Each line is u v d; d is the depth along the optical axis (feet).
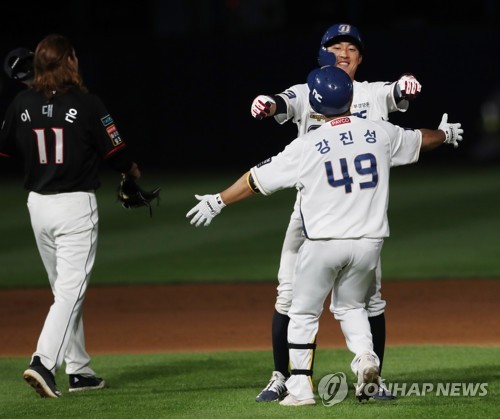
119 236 162.81
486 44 258.78
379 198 60.34
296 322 62.59
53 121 67.72
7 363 85.35
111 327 103.96
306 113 67.21
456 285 121.70
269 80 259.60
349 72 68.95
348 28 68.69
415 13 326.03
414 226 165.37
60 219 68.54
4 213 189.47
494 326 99.81
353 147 60.08
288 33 256.73
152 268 136.77
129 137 265.13
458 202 187.73
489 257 139.03
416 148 62.39
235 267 135.74
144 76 263.70
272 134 260.83
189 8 304.30
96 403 66.03
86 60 262.88
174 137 265.13
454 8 323.98
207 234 162.30
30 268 138.82
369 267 60.44
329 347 90.17
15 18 327.06
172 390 71.15
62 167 68.18
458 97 258.78
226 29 305.73
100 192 214.90
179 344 95.30
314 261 60.23
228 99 262.47
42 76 68.23
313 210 60.03
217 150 264.11
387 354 84.94
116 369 81.66
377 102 68.08
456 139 64.59
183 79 263.49
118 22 347.56
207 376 77.51
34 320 107.76
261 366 81.41
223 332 100.22
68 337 68.80
